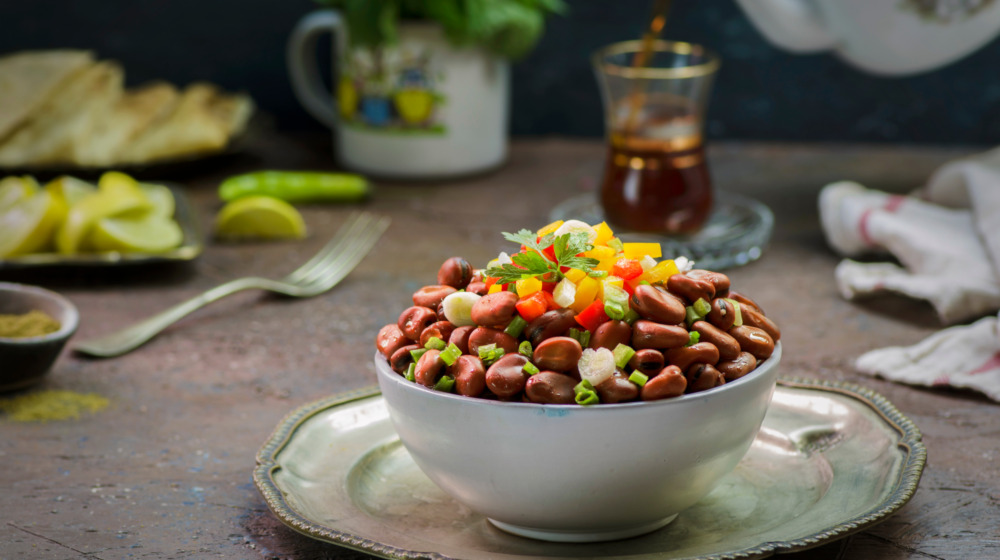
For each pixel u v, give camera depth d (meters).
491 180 1.53
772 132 1.64
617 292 0.99
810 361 1.23
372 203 1.48
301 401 1.20
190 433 1.17
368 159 1.52
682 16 1.61
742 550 0.91
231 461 1.14
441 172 1.52
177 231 1.36
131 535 1.09
